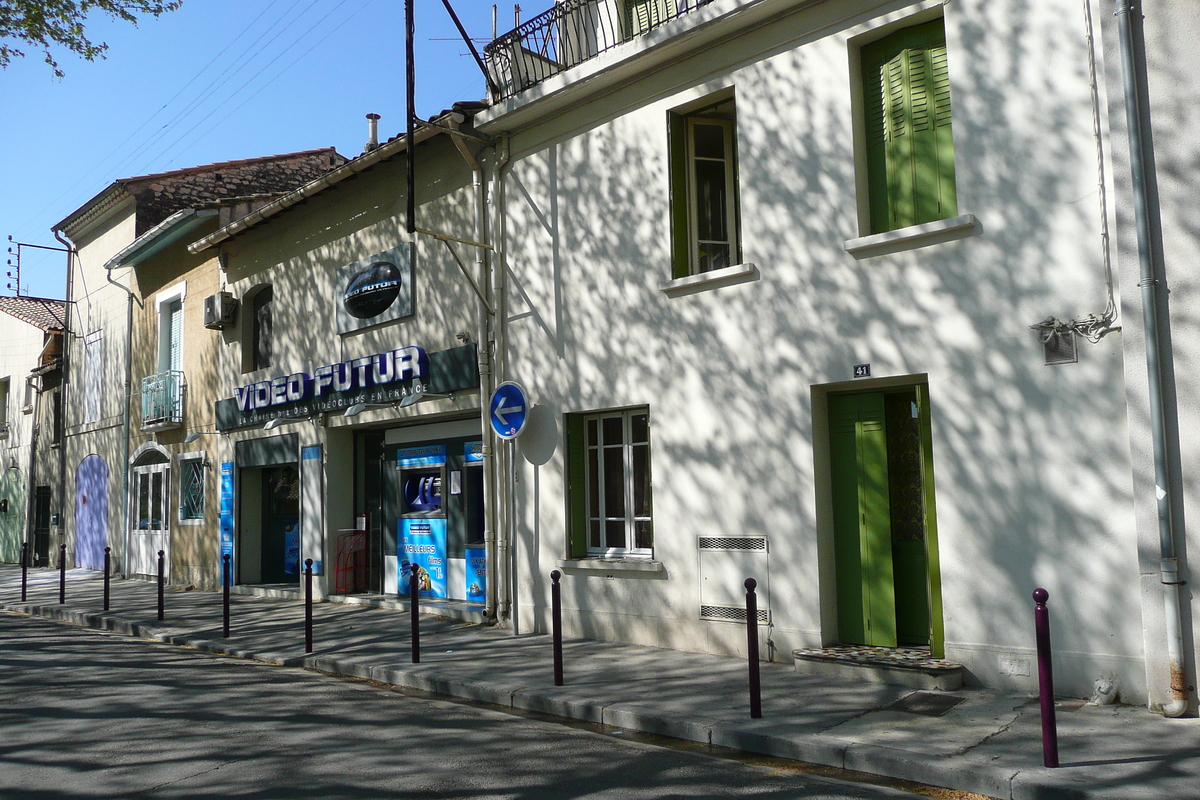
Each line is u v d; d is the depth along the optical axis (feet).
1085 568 22.33
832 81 27.89
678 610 31.09
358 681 29.53
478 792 17.25
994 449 23.98
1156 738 18.93
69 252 80.79
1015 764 17.51
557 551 35.19
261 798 16.94
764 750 20.10
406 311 42.91
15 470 89.92
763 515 28.89
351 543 47.93
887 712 21.79
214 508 57.21
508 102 36.76
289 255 51.60
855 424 28.17
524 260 37.55
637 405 33.04
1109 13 22.36
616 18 36.40
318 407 47.73
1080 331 22.62
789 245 28.68
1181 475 20.85
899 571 27.50
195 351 60.44
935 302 25.30
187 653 35.83
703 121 33.27
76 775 18.58
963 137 25.02
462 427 41.70
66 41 38.32
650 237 32.81
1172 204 21.33
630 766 19.08
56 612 48.98
